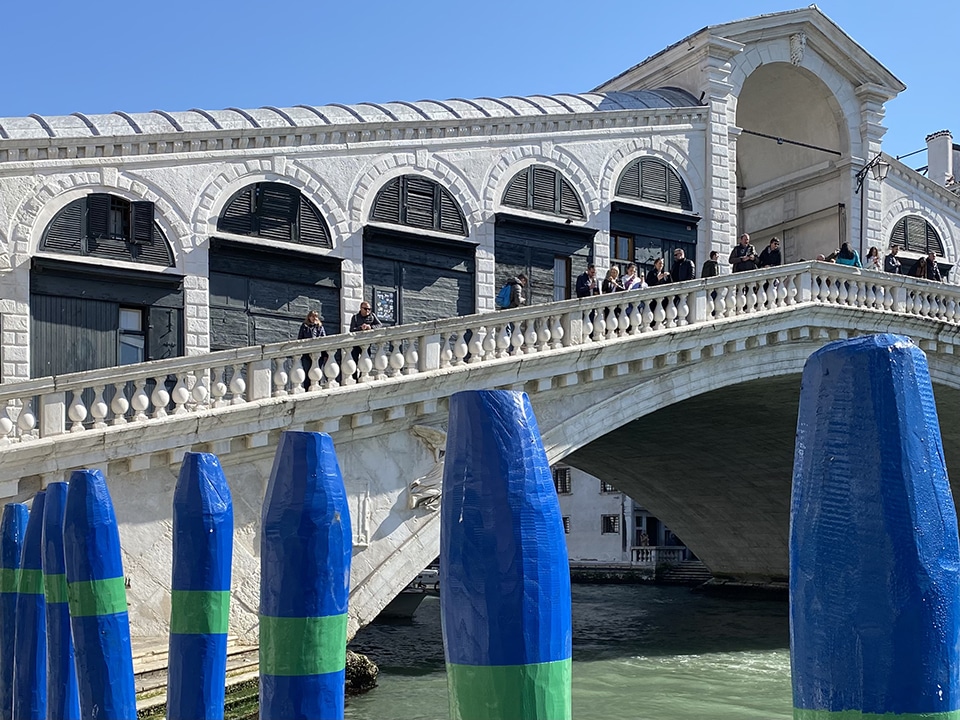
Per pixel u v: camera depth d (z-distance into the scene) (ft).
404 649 66.08
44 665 22.12
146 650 36.73
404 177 58.18
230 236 52.29
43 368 46.88
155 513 39.55
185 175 51.55
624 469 97.91
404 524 44.75
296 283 54.39
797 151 82.69
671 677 55.72
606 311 53.16
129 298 49.42
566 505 159.53
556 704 7.34
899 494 5.74
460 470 7.63
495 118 61.05
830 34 75.15
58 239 47.83
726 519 102.17
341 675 11.71
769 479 89.92
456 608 7.48
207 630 15.37
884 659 5.63
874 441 5.83
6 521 24.63
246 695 38.42
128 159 50.01
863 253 77.92
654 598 112.16
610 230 65.51
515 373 47.50
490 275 60.39
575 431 50.37
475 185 60.49
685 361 53.93
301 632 11.42
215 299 51.96
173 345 50.49
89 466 37.83
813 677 5.88
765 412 71.10
